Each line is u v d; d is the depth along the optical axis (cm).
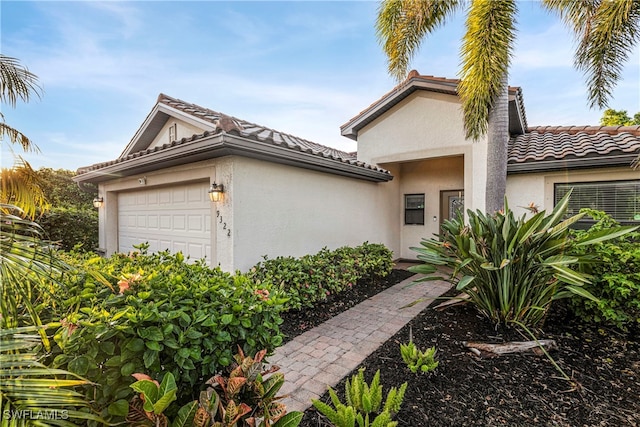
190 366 190
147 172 780
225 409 173
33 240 178
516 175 796
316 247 755
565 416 262
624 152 638
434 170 1076
